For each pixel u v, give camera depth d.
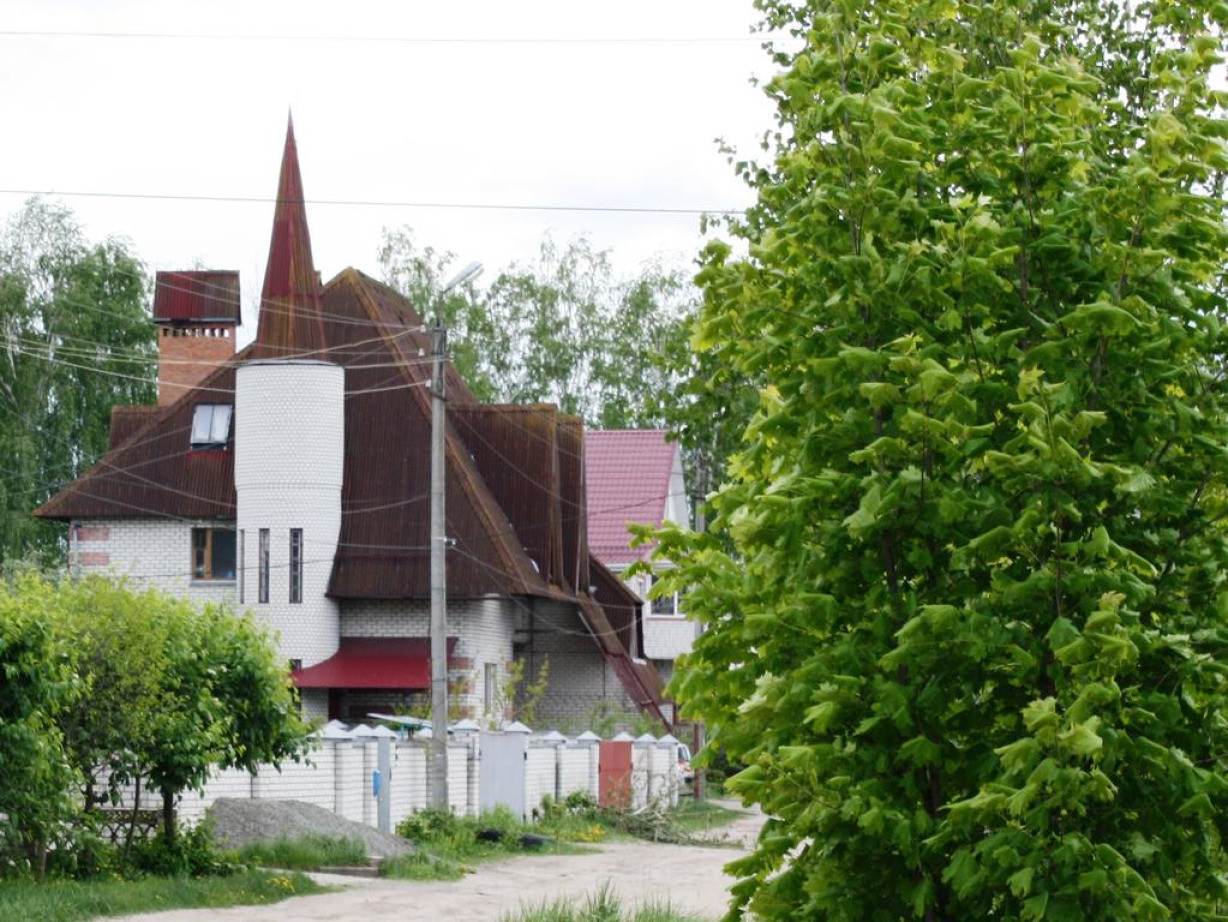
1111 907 9.53
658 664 67.25
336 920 23.17
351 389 54.12
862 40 11.34
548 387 86.31
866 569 10.52
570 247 89.31
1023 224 10.71
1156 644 9.76
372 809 35.41
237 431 51.75
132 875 25.05
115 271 75.38
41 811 22.86
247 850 28.86
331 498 51.59
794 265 11.04
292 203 53.03
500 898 26.92
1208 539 10.33
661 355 30.97
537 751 43.16
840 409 10.68
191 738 25.25
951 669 10.19
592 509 68.12
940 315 10.66
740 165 25.89
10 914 20.73
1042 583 9.84
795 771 10.27
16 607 22.06
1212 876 10.26
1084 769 9.62
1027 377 9.84
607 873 32.41
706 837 43.12
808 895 10.80
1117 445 10.47
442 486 37.28
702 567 11.05
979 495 10.21
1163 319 10.37
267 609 51.03
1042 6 17.30
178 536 54.19
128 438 56.50
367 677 50.75
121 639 24.88
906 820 9.95
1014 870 9.70
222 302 62.97
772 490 10.52
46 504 54.53
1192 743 10.04
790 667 10.80
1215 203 10.49
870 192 10.52
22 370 70.88
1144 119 12.05
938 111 11.18
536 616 57.09
